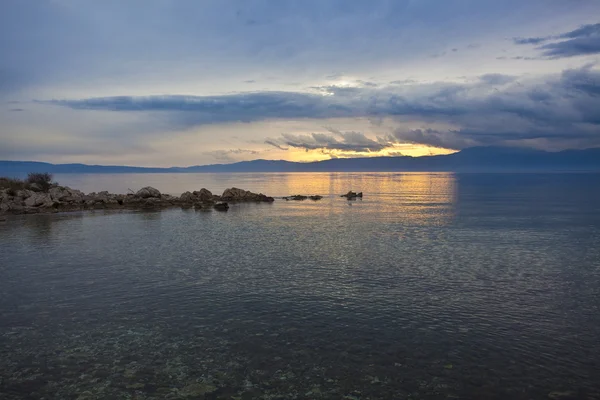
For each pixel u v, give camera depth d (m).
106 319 17.75
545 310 18.80
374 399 11.89
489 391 12.29
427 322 17.39
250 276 24.44
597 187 143.62
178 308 19.06
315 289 21.91
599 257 29.53
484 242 35.66
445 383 12.71
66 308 19.06
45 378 13.05
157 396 12.05
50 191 65.44
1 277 24.11
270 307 19.19
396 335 16.11
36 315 18.20
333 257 29.61
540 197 93.50
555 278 24.02
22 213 56.22
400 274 24.91
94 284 22.75
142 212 59.59
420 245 34.28
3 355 14.55
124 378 13.04
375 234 40.12
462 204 75.44
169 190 128.50
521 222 49.06
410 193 111.31
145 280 23.55
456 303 19.72
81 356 14.48
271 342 15.54
